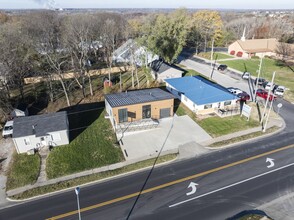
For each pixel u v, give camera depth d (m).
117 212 19.67
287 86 45.97
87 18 63.16
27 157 27.05
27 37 44.50
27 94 45.47
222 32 89.19
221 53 77.88
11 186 23.00
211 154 26.64
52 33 52.88
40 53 44.75
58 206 20.42
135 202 20.59
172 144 28.62
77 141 29.62
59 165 25.61
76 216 19.42
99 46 68.56
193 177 23.22
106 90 44.81
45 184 23.08
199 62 66.19
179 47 55.75
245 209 19.52
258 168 24.17
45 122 29.30
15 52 39.44
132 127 31.81
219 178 22.98
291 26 107.25
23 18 65.31
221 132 30.75
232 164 24.88
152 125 32.34
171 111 34.66
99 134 31.08
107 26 59.47
